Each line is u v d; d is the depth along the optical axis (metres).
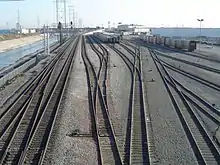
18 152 13.41
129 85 27.75
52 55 54.31
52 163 12.28
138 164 12.34
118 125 16.86
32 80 30.58
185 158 12.90
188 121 17.59
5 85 28.03
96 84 28.31
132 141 14.59
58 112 19.03
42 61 47.28
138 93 24.53
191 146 14.12
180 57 49.81
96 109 19.98
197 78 30.88
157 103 21.53
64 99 22.23
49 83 28.73
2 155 13.09
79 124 17.03
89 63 43.88
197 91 25.31
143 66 39.53
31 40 129.62
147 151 13.48
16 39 112.81
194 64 40.81
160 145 14.16
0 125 17.03
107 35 91.00
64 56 53.66
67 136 15.26
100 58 49.44
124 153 13.29
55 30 119.75
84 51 63.78
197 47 65.44
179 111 19.39
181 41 64.00
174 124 17.11
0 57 63.75
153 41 87.12
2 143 14.43
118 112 19.45
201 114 19.05
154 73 34.28
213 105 21.00
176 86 26.86
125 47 72.12
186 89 25.59
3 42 94.38
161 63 42.28
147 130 15.88
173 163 12.45
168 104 21.25
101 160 12.47
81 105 21.27
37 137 15.16
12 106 20.67
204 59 46.56
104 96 23.41
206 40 85.81
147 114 18.89
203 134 15.62
